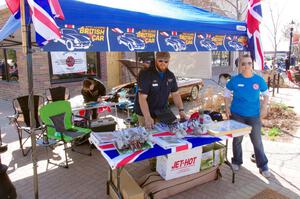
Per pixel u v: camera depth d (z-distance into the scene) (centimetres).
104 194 372
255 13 411
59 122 497
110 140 317
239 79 400
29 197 366
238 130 356
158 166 362
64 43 245
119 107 775
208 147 395
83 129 510
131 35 290
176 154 343
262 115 403
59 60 956
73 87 1005
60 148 539
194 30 340
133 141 297
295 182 395
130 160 278
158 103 389
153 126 368
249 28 418
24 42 246
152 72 373
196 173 374
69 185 398
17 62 917
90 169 449
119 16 274
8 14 863
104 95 654
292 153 502
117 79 1198
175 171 351
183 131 338
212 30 365
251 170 433
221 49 391
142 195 317
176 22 320
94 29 263
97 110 635
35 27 220
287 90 1280
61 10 232
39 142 479
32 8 219
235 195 362
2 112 839
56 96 707
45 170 445
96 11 260
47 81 928
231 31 398
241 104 402
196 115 391
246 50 432
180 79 955
